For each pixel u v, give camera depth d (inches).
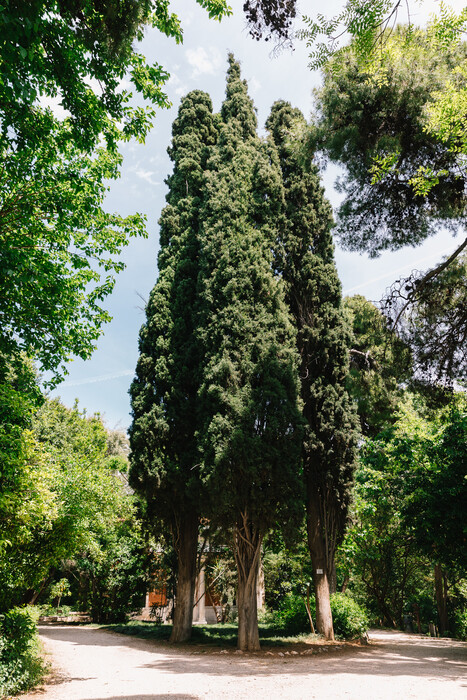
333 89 330.6
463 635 729.6
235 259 565.6
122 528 867.4
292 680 307.6
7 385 330.0
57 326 378.3
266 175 625.0
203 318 568.1
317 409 578.2
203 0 224.2
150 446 568.7
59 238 360.8
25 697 266.2
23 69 219.3
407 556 838.5
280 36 184.2
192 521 601.3
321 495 570.9
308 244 632.4
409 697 245.1
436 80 296.4
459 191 326.3
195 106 836.0
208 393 506.3
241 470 463.5
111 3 201.2
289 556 708.0
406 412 576.4
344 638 548.1
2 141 271.0
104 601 893.8
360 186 352.2
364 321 413.7
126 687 295.6
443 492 482.9
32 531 346.9
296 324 611.2
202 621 897.5
